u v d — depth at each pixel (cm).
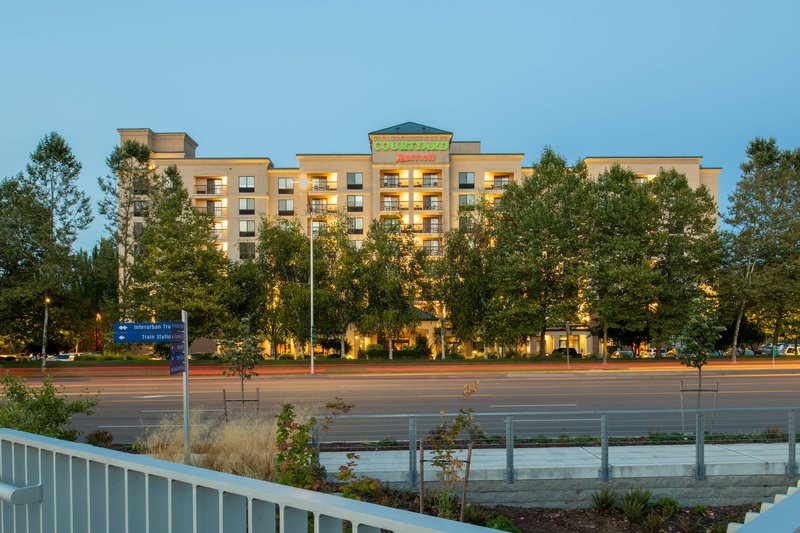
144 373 3984
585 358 4225
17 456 354
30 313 4397
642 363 3944
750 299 4106
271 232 4419
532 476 1001
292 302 4103
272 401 2120
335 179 6319
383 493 964
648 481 1015
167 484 260
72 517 305
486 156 6322
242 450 1070
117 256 5003
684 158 6225
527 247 4084
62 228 4312
